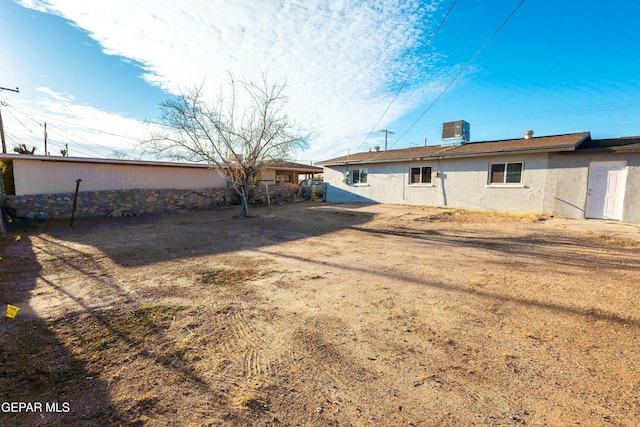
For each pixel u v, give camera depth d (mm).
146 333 2834
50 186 10812
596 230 7926
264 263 5336
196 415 1823
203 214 12859
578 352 2492
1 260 5512
